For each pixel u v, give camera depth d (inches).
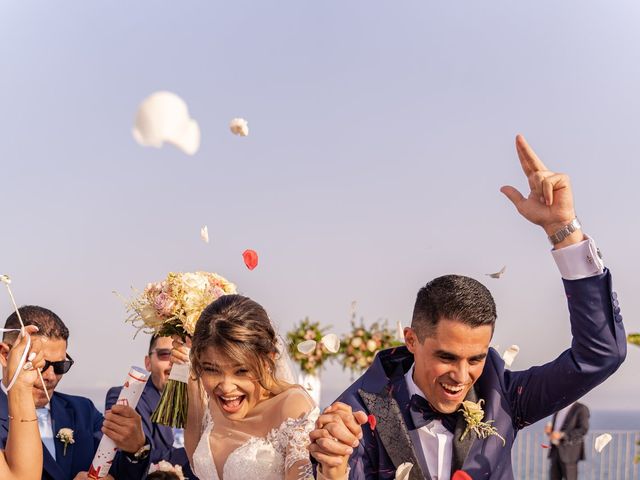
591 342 109.5
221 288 146.3
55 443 165.5
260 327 119.1
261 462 117.5
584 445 395.5
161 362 197.0
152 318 145.7
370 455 114.0
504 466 114.1
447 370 108.6
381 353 122.2
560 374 112.2
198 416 144.3
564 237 109.0
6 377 129.5
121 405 149.9
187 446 145.0
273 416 120.5
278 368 129.8
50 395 158.7
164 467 164.2
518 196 111.6
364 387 118.6
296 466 112.2
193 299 142.2
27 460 127.0
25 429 128.0
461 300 107.1
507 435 114.8
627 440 491.2
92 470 147.9
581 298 109.4
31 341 132.4
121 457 151.6
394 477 112.8
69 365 159.6
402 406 115.7
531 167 108.5
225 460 124.6
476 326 106.6
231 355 115.8
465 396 117.0
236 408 120.7
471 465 112.5
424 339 110.0
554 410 114.7
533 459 473.1
